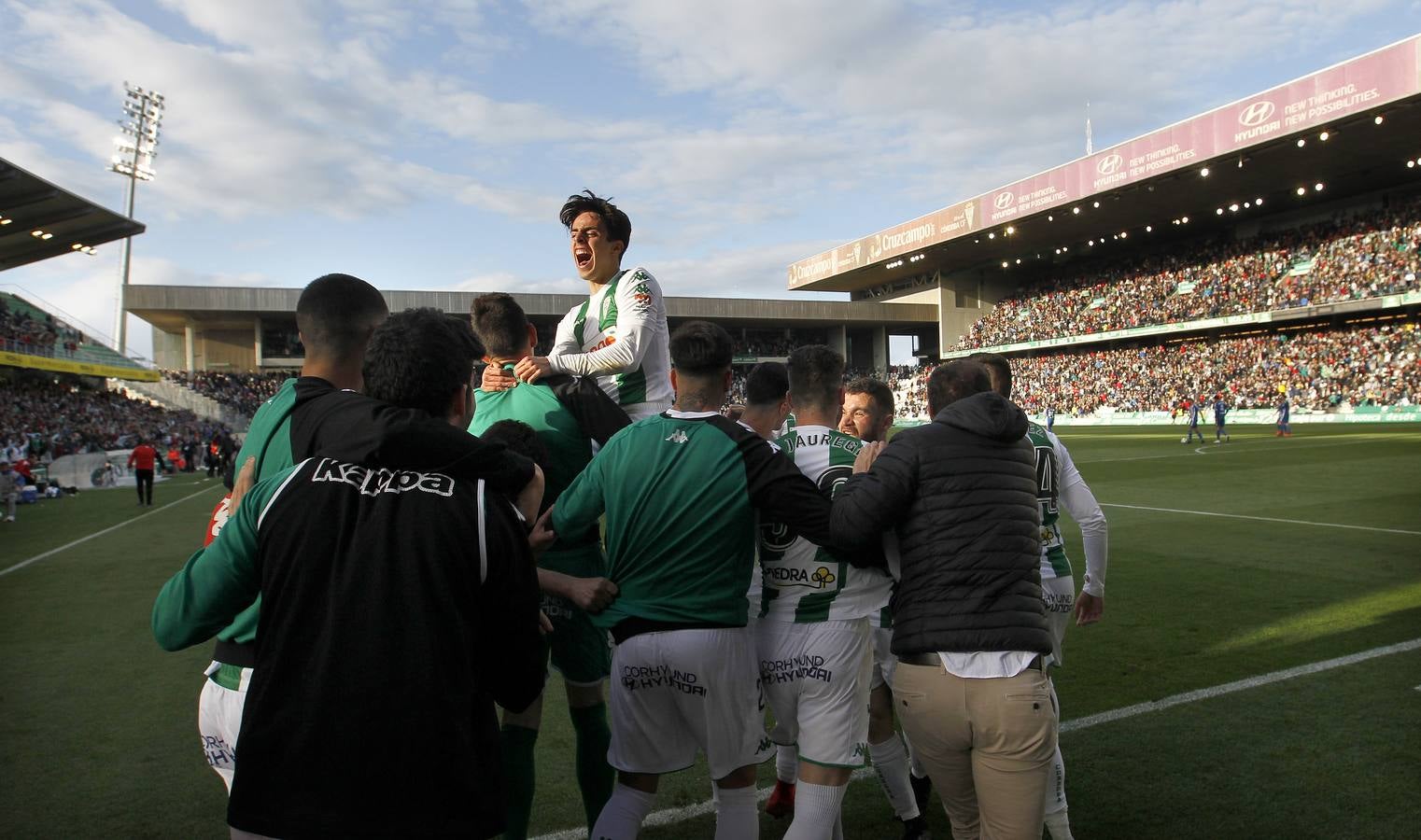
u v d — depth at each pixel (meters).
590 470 2.32
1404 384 29.95
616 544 2.25
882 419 3.29
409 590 1.51
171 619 1.64
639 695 2.22
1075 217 39.81
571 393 2.75
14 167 21.69
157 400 41.31
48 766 3.53
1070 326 46.09
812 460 2.54
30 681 4.74
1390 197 35.94
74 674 4.88
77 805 3.17
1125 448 22.55
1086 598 3.06
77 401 34.12
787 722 2.44
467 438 1.64
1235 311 37.34
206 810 3.12
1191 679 4.25
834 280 57.84
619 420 2.75
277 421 1.92
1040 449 2.96
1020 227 41.47
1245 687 4.12
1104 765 3.31
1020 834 2.00
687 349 2.31
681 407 2.36
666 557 2.19
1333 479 13.36
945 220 44.34
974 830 2.23
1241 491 12.24
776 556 2.36
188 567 1.65
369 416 1.67
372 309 2.14
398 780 1.47
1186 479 14.07
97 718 4.14
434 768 1.49
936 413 2.51
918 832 2.84
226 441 23.92
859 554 2.17
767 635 2.38
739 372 55.47
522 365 2.70
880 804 3.21
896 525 2.19
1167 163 32.38
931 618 2.07
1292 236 38.34
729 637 2.18
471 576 1.57
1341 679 4.18
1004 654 2.02
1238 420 34.31
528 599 1.65
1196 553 7.68
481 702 1.64
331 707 1.48
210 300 43.47
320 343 2.07
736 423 2.27
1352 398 31.02
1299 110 27.92
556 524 2.34
